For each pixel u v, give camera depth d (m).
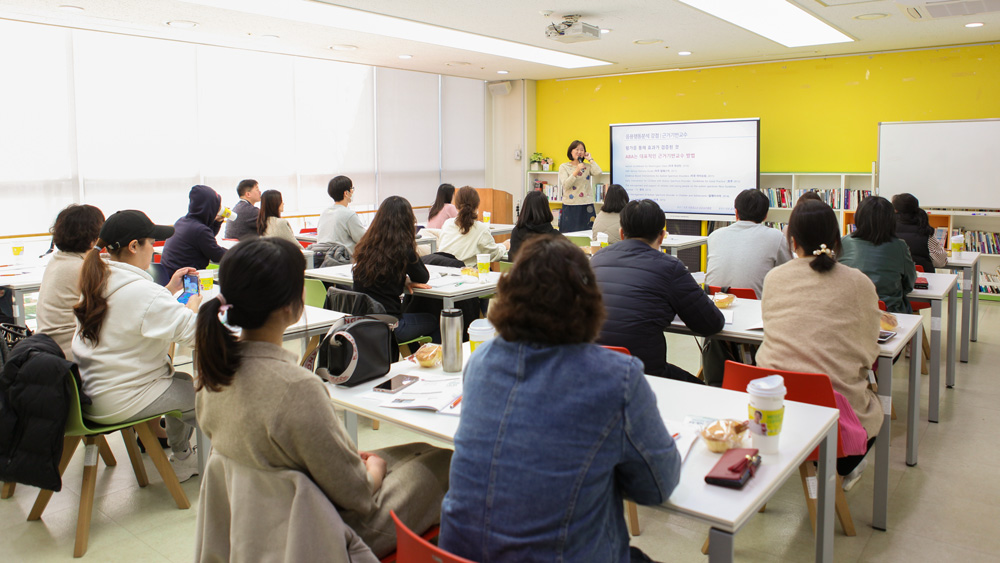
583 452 1.27
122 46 6.54
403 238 3.71
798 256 2.62
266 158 7.74
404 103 9.12
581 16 5.56
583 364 1.30
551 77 9.73
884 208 3.62
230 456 1.56
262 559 1.52
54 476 2.40
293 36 6.31
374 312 3.40
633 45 7.00
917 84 7.32
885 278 3.59
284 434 1.48
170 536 2.66
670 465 1.36
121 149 6.63
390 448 2.02
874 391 2.63
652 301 2.72
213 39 6.52
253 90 7.53
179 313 2.62
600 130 9.62
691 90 8.78
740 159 8.16
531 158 10.20
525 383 1.32
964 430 3.60
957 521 2.70
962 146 6.79
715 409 1.95
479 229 5.20
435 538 1.78
